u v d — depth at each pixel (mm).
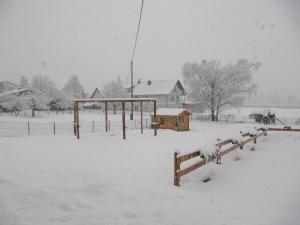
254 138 12648
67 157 9156
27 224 4129
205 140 13523
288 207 5219
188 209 4805
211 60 36750
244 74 35281
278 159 9633
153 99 16438
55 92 51750
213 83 35938
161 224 4211
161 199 5230
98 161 8570
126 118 36625
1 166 7512
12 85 58656
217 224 4273
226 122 33562
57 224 4164
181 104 54250
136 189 5785
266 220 4539
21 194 5320
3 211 4539
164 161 8633
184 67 38312
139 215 4504
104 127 24375
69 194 5426
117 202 5051
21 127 24297
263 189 6410
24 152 9875
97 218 4383
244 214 4770
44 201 5035
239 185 6691
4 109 48000
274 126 25000
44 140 13727
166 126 23062
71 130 21750
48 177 6574
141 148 11203
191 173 7266
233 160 9328
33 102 41250
